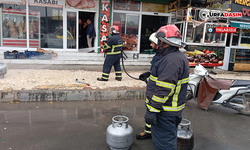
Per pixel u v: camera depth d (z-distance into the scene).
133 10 11.05
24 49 10.17
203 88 4.90
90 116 4.24
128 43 11.45
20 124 3.71
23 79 6.15
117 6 10.81
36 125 3.70
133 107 4.93
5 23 9.80
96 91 5.38
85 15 11.12
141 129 3.79
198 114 4.73
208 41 9.85
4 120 3.85
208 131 3.82
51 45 10.48
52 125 3.74
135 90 5.69
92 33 10.51
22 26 10.02
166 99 2.11
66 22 10.33
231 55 10.02
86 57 10.20
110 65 6.38
